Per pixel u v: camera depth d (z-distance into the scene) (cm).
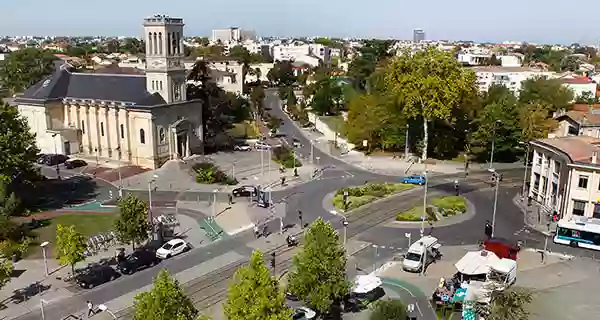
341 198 8588
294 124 16650
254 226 7419
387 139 11969
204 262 6228
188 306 3741
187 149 11256
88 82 11719
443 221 7619
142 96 10725
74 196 8756
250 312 3562
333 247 4619
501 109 11244
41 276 5816
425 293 5428
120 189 8819
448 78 10475
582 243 6681
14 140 7881
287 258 6341
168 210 8088
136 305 3712
